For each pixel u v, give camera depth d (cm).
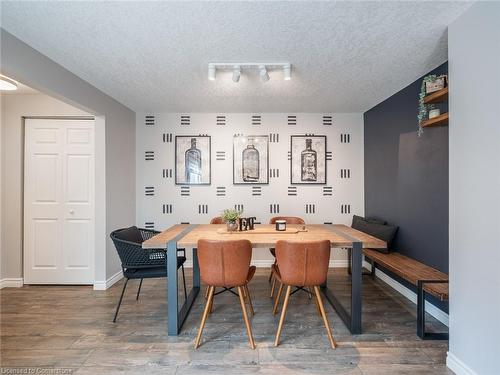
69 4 158
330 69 248
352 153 397
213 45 206
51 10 163
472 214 158
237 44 204
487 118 147
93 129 322
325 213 397
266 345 203
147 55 221
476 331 156
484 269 150
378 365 180
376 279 344
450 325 176
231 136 393
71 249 323
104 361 185
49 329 227
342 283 332
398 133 310
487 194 148
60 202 321
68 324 235
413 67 245
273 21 175
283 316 204
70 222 322
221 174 394
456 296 171
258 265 398
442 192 239
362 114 397
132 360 186
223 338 212
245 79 271
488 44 146
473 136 157
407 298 286
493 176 144
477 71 154
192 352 195
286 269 198
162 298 289
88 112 296
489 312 148
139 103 349
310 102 347
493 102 144
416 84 276
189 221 394
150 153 391
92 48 209
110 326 231
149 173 391
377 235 317
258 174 394
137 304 274
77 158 321
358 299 217
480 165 152
